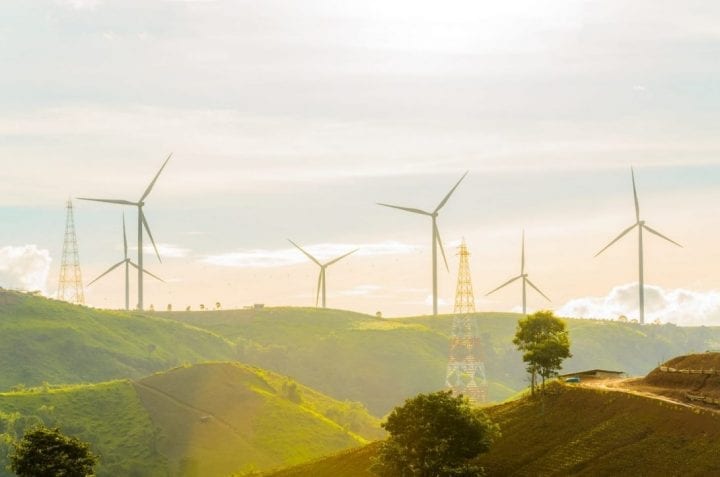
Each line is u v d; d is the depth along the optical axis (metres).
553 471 194.38
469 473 193.50
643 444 192.12
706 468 177.38
